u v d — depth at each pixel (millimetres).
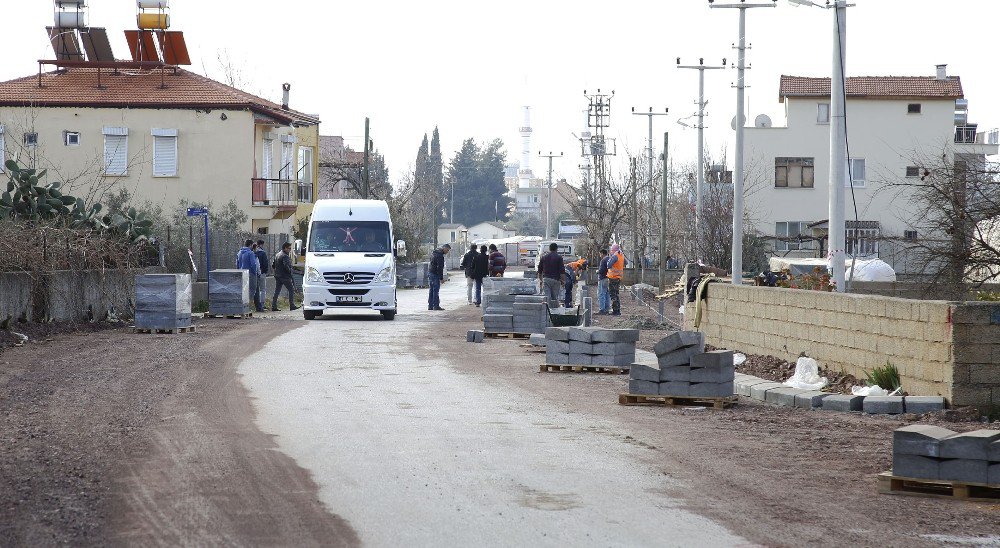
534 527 11023
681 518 11555
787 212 97938
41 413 18281
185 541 10344
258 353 29391
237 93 71250
